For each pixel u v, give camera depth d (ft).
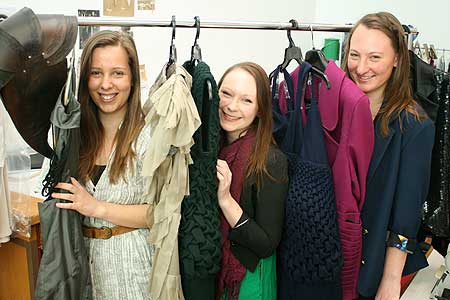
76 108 3.26
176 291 3.58
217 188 3.72
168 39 8.32
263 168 3.79
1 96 3.05
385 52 3.84
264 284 3.91
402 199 3.86
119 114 4.07
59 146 3.39
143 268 4.08
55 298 3.59
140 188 4.00
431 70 4.50
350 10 10.54
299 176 3.82
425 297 4.53
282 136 4.34
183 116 3.27
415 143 3.80
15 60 2.96
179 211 3.51
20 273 4.87
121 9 7.55
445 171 4.63
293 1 10.43
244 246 3.83
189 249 3.55
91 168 4.05
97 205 3.78
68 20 3.31
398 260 3.96
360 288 4.00
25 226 4.52
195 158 3.59
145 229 4.09
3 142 3.94
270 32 10.19
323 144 3.77
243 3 9.48
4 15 3.57
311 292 3.83
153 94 3.54
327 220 3.70
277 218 3.83
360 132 3.62
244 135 4.00
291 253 3.86
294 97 4.22
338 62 8.50
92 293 4.02
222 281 3.95
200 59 4.00
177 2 8.36
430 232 4.96
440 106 4.58
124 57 3.81
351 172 3.73
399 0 9.77
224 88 3.90
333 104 3.72
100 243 4.05
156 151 3.30
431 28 9.48
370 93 4.12
